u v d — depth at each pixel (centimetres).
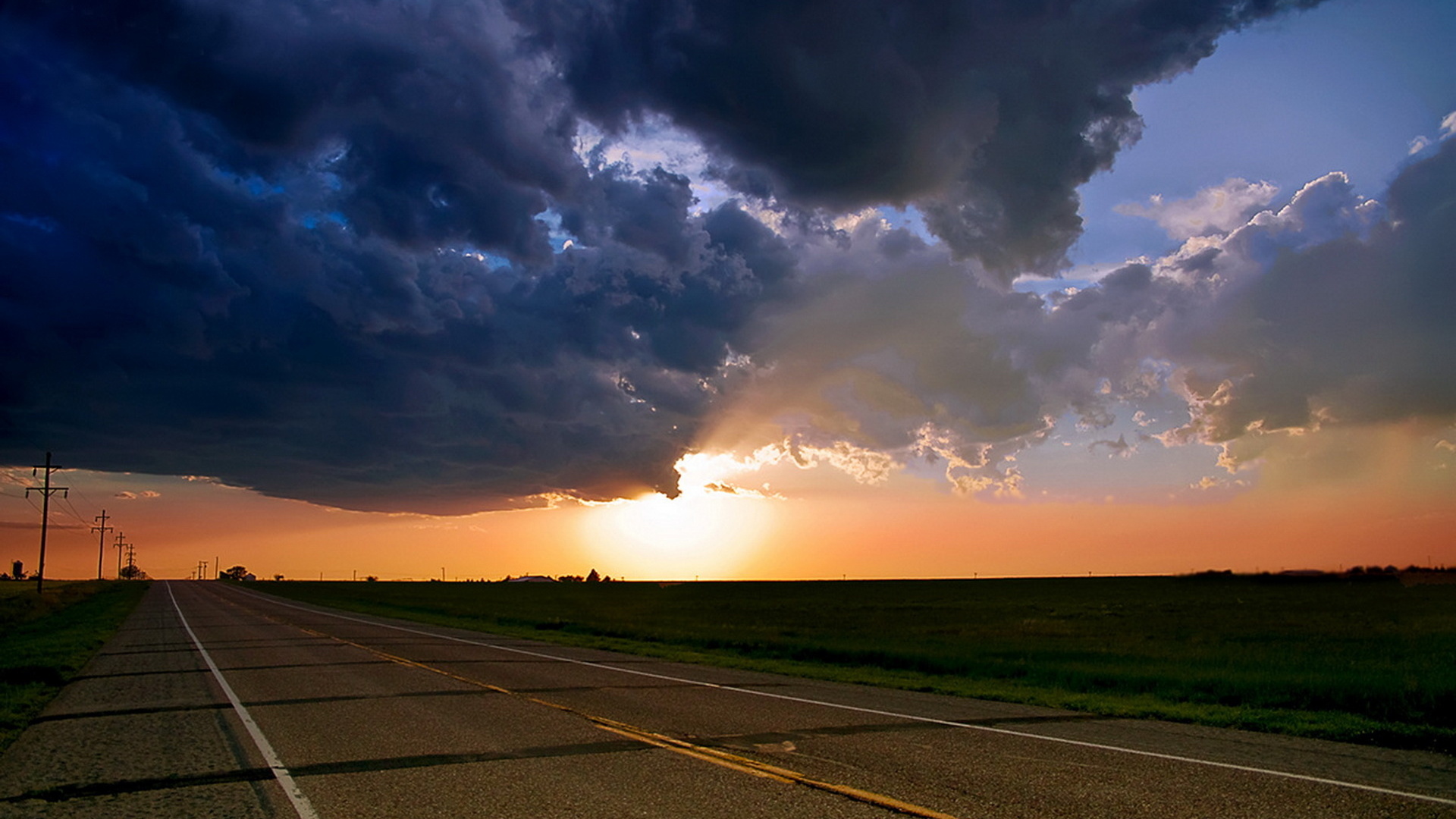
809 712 1207
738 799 706
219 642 2530
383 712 1184
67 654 2081
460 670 1756
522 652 2244
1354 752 943
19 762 862
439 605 6350
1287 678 1577
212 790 741
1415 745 1002
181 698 1342
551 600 8012
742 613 5375
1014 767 835
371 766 834
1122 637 3203
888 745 954
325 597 8244
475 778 782
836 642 2661
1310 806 693
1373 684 1398
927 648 2422
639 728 1055
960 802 699
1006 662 1964
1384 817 659
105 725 1087
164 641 2595
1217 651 2494
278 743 953
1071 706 1328
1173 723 1172
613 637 2978
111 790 743
